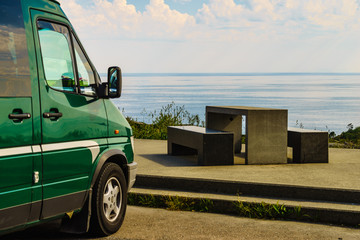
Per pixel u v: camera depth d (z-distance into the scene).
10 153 4.05
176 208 6.67
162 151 10.52
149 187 7.38
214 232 5.60
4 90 4.04
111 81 5.40
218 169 8.00
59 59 4.82
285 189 6.70
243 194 6.87
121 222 5.66
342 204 6.35
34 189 4.30
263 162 8.58
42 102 4.45
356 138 15.66
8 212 4.05
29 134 4.26
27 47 4.34
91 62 5.43
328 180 7.05
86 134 5.08
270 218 6.28
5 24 4.14
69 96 4.88
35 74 4.40
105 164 5.42
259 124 8.50
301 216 6.22
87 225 5.09
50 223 5.95
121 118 5.88
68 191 4.76
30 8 4.46
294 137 8.92
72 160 4.80
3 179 3.97
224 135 8.44
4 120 4.01
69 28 5.06
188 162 8.84
